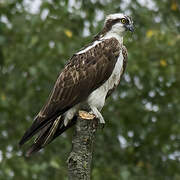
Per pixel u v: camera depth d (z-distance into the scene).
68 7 16.20
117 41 12.38
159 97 16.66
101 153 16.22
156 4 17.52
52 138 11.87
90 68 12.14
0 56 16.36
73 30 16.42
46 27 15.76
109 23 12.64
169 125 16.52
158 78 16.17
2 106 15.55
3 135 16.12
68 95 12.06
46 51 15.62
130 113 16.44
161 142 16.81
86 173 10.34
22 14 16.30
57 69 15.71
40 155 15.69
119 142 16.67
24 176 14.27
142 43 15.68
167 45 15.61
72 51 15.62
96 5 17.05
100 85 12.16
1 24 16.00
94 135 10.64
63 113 12.03
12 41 16.45
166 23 17.19
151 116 16.56
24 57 16.05
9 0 16.75
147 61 15.49
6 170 13.98
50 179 14.90
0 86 16.66
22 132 15.95
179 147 16.89
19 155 14.77
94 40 12.80
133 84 16.39
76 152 10.45
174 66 15.68
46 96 16.12
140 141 16.92
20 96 16.62
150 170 16.39
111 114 16.34
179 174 16.56
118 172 15.58
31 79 16.20
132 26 12.56
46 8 15.85
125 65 12.55
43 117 11.77
